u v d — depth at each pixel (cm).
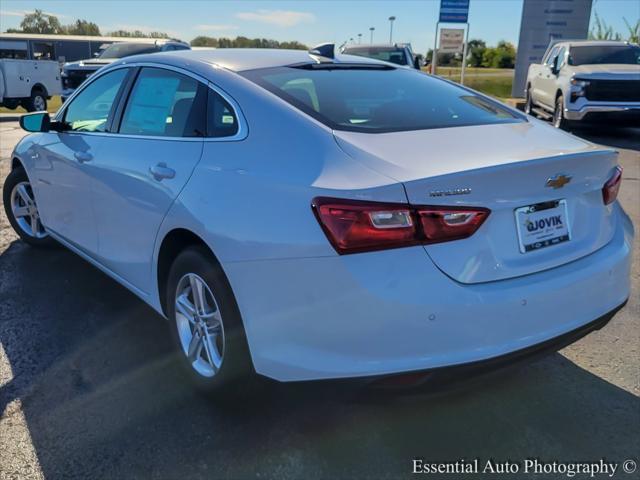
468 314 224
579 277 253
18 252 503
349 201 219
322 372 229
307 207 228
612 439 270
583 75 1184
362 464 253
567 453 261
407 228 217
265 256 237
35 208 485
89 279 446
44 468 248
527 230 244
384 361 223
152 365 328
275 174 246
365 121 275
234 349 260
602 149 273
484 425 279
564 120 1238
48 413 284
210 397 286
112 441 265
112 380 313
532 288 237
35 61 1933
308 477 245
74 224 404
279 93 284
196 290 285
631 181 816
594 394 303
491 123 298
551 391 305
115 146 346
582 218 270
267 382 251
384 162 233
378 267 217
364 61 368
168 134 314
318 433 272
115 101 367
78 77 1597
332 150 244
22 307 398
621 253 279
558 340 249
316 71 326
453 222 222
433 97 325
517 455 259
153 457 255
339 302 222
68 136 402
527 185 240
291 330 235
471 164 230
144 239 316
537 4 2028
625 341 357
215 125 288
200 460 254
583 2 2011
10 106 1881
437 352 224
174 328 308
